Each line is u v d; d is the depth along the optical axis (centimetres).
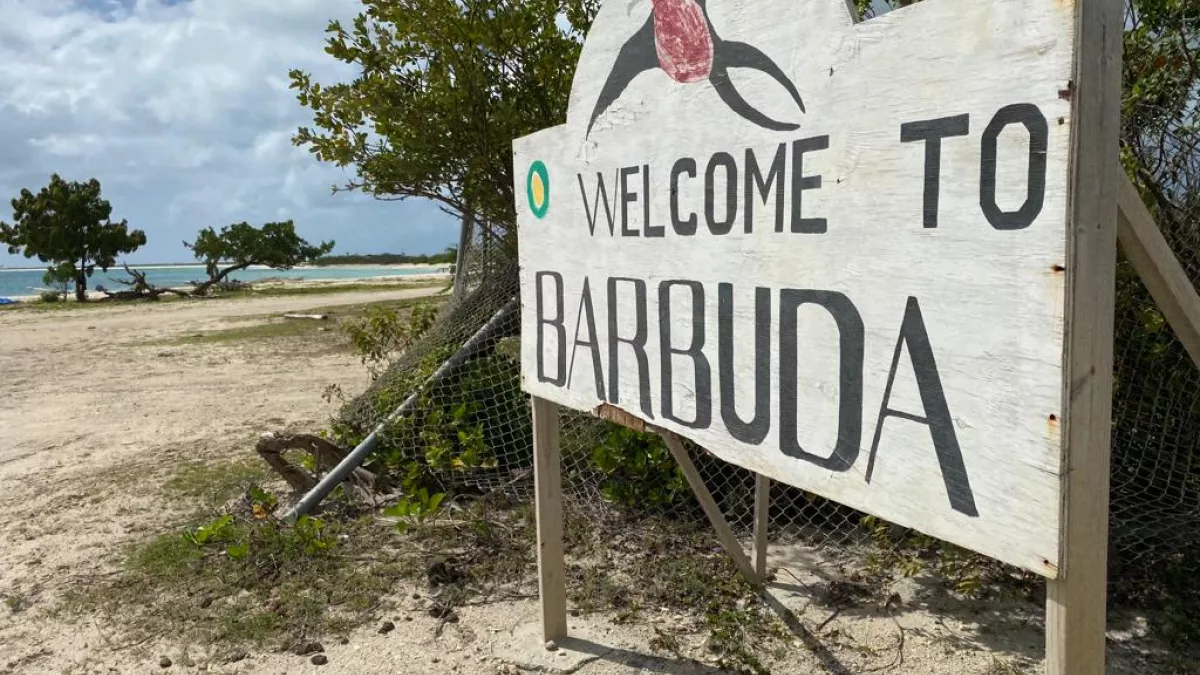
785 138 200
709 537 425
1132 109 335
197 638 345
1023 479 150
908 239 170
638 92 254
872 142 176
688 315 240
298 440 504
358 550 427
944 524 167
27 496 562
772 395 211
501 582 388
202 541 420
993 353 154
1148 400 346
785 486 439
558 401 309
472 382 535
